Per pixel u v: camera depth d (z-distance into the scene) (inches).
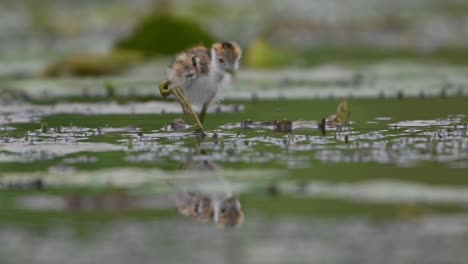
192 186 441.1
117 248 341.4
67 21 1528.1
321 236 351.9
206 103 663.8
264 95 861.2
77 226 376.5
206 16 1539.1
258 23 1502.2
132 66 1103.0
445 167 480.7
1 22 1535.4
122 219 389.7
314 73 1053.2
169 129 650.8
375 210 389.1
